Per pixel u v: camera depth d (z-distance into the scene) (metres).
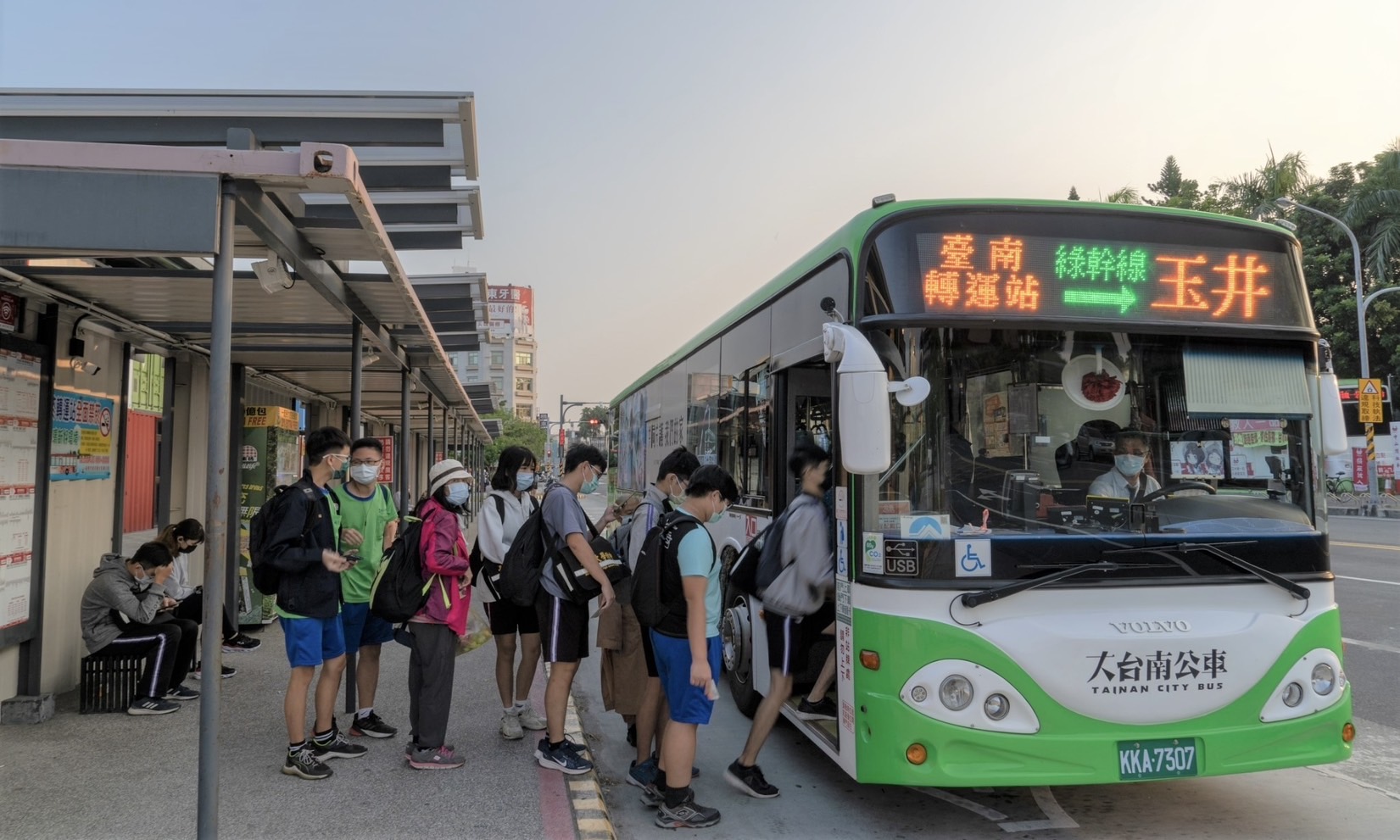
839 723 4.55
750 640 6.57
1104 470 4.43
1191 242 4.65
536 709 6.62
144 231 3.50
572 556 5.09
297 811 4.49
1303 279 4.83
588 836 4.26
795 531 4.95
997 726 4.05
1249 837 4.60
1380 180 29.30
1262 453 4.60
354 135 5.41
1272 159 32.25
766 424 6.37
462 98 5.31
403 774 5.05
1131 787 5.36
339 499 5.52
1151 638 4.11
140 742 5.44
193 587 8.47
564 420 33.09
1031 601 4.21
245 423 9.00
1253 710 4.21
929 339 4.34
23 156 3.46
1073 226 4.54
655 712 5.15
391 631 5.80
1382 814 4.92
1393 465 31.81
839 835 4.64
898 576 4.20
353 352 6.30
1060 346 4.47
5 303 5.61
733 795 5.22
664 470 5.43
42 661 6.17
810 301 5.42
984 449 4.31
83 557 6.71
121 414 7.21
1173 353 4.57
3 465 5.57
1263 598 4.40
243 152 3.56
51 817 4.32
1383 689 7.54
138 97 5.22
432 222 7.10
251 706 6.35
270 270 4.62
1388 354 30.92
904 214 4.48
